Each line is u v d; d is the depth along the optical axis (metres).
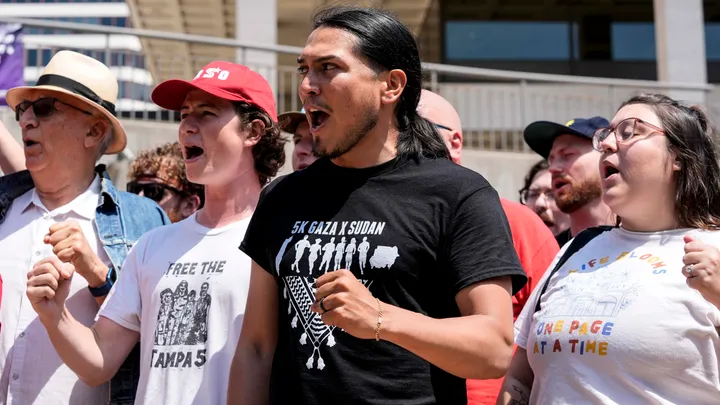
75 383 3.31
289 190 2.61
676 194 2.71
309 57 2.45
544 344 2.68
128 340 3.21
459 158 3.61
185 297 3.09
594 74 13.12
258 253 2.62
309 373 2.34
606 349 2.52
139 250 3.29
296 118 4.42
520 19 13.21
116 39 24.08
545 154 4.66
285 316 2.46
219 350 3.00
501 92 9.30
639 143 2.73
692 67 10.63
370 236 2.35
